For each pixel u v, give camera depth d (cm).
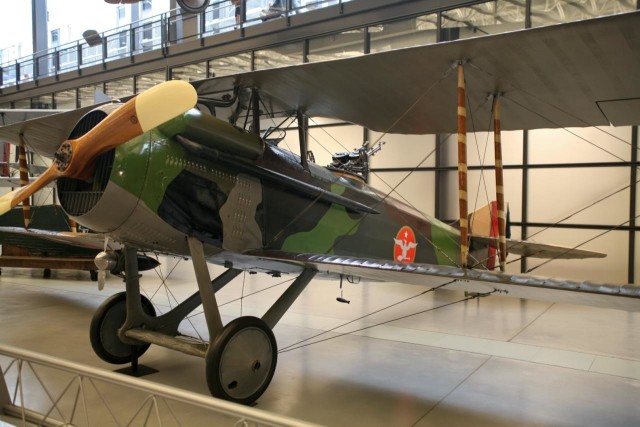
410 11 845
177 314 398
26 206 522
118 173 290
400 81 354
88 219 302
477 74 331
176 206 314
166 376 371
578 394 352
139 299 381
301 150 407
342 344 472
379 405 325
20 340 466
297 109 425
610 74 315
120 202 295
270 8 982
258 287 824
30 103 1500
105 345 383
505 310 655
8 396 259
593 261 803
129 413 297
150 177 301
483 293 334
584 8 729
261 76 359
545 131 828
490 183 862
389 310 642
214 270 1019
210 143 325
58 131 495
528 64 309
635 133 764
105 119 282
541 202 834
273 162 370
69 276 905
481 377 384
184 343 335
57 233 489
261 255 345
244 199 350
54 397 318
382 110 420
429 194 909
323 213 413
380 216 479
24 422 243
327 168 458
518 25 774
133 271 379
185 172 316
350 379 373
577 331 539
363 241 454
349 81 360
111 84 1302
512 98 371
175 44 1146
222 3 1080
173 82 284
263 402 324
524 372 398
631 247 773
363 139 955
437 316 611
